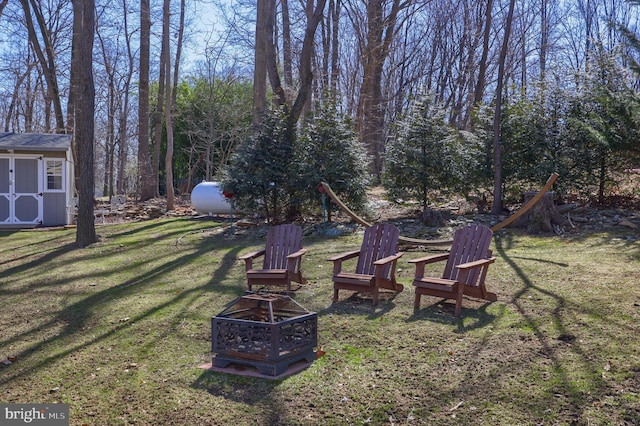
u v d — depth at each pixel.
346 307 6.84
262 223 13.38
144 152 23.81
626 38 11.26
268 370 5.06
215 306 7.18
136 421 4.53
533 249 9.16
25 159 17.02
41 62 23.34
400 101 31.41
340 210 12.89
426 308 6.60
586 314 5.88
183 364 5.51
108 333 6.52
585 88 12.03
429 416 4.28
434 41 33.03
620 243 8.91
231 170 12.97
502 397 4.45
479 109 13.05
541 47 30.20
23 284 9.03
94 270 9.77
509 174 12.51
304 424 4.30
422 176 12.34
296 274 7.66
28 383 5.34
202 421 4.44
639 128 10.87
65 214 17.31
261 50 15.02
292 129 13.26
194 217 16.33
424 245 9.59
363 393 4.69
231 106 29.78
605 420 4.01
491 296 6.59
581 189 12.03
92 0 12.03
